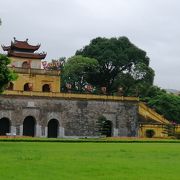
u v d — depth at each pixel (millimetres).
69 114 93500
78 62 126562
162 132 98312
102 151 41250
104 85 136125
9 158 31031
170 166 27516
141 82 131875
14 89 97625
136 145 55844
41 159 30609
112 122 96938
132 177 22188
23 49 103875
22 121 89750
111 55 129500
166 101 113625
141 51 134750
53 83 102000
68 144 55469
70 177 21766
